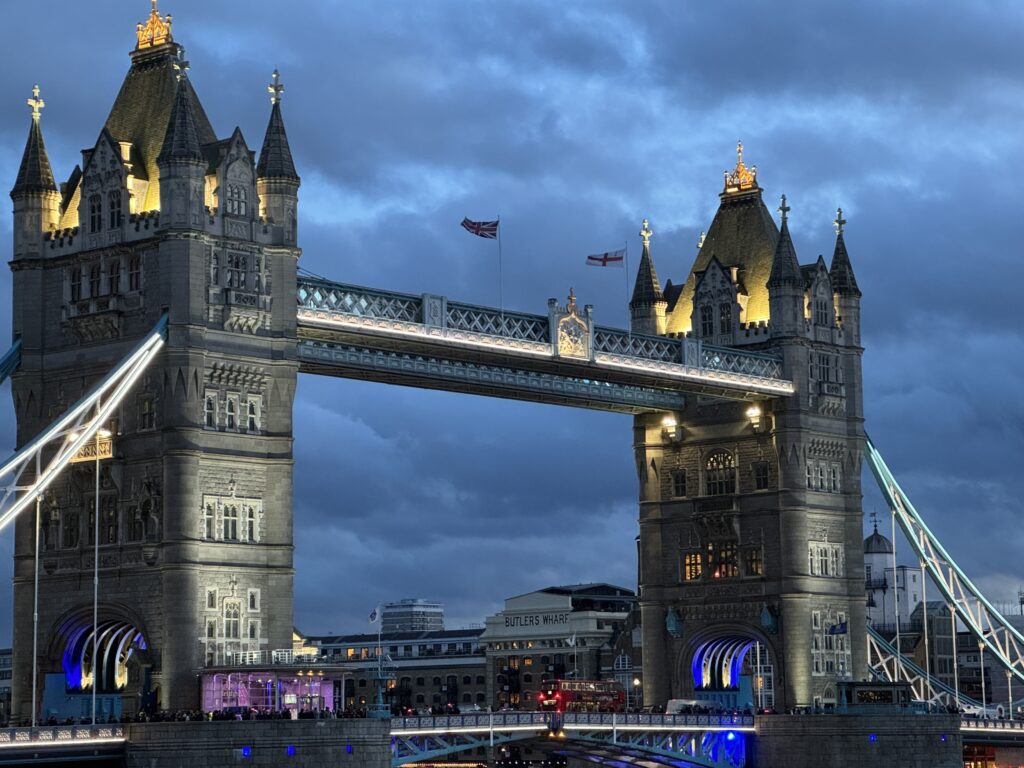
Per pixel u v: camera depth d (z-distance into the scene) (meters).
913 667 182.50
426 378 145.00
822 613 167.62
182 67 125.56
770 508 167.38
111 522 126.00
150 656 122.19
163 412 123.25
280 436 127.88
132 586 123.94
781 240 169.62
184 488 122.12
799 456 166.75
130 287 126.00
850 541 171.38
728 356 163.12
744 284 172.88
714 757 158.88
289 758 116.69
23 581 129.12
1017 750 184.75
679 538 173.12
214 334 124.56
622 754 156.00
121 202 127.00
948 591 183.38
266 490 127.25
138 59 135.62
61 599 127.31
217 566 123.62
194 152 124.50
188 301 123.00
